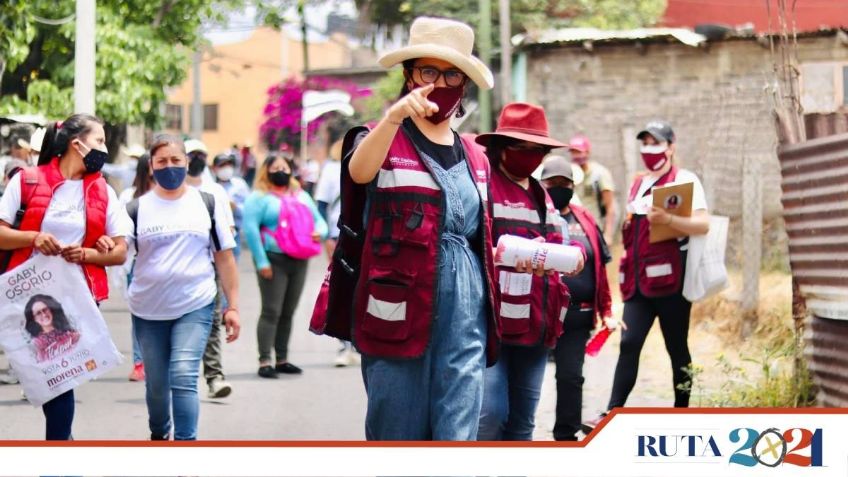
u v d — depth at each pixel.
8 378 10.49
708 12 21.80
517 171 6.42
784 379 8.75
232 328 7.22
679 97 19.77
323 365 11.76
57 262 6.50
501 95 20.66
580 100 20.36
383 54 5.16
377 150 4.90
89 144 6.60
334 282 5.22
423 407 5.16
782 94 8.75
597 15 23.34
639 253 8.43
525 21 23.31
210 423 8.83
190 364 6.88
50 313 6.49
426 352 5.09
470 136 6.34
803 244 8.38
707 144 17.97
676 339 8.50
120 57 21.12
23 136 14.53
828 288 8.10
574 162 12.17
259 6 27.23
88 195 6.62
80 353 6.52
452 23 5.22
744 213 11.79
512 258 5.81
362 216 5.16
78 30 14.86
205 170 10.49
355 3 26.36
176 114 56.97
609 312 7.75
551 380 10.68
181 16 22.98
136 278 6.96
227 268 7.20
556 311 6.35
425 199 5.07
